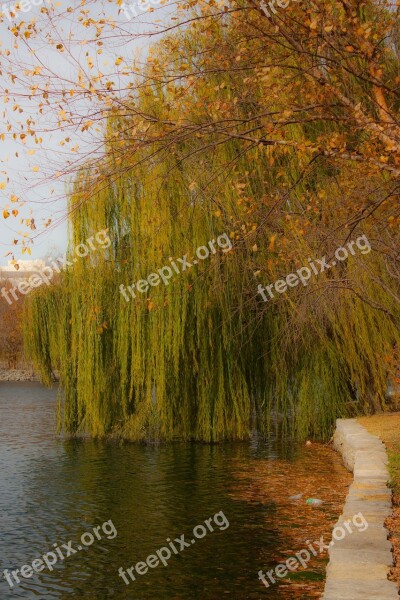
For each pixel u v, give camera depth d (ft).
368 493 36.88
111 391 75.36
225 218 63.36
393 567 25.02
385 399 76.54
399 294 61.52
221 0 25.75
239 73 33.42
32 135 25.66
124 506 46.34
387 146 25.35
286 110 24.90
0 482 55.57
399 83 27.63
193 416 73.10
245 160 61.72
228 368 71.82
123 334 72.23
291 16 24.98
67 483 54.70
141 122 26.04
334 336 68.95
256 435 77.56
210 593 30.14
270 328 72.79
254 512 43.27
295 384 72.84
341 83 28.22
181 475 56.29
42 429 94.22
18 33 24.67
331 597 21.77
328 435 72.18
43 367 106.01
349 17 25.03
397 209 29.09
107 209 73.00
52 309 97.76
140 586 31.68
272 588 30.19
